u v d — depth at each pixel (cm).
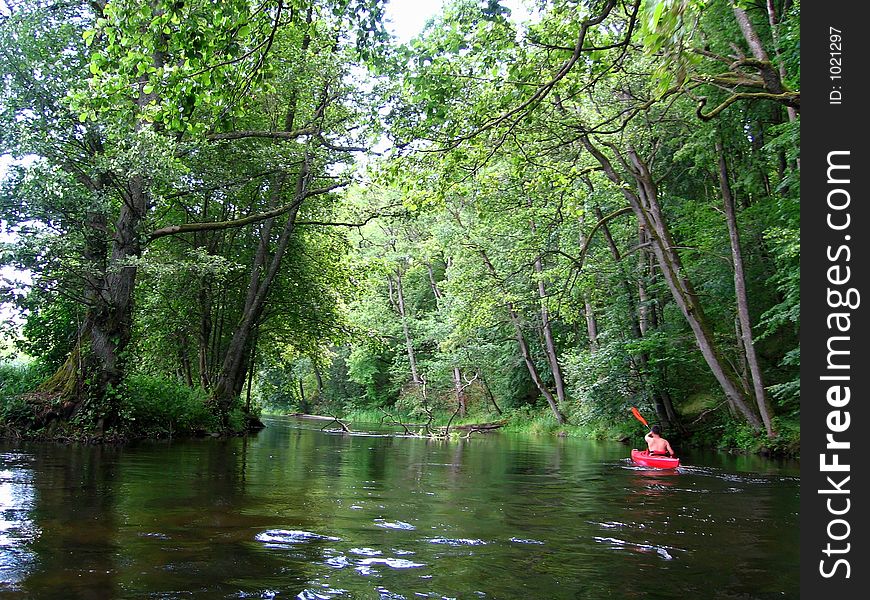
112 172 1323
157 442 1526
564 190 1631
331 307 2452
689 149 1792
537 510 726
